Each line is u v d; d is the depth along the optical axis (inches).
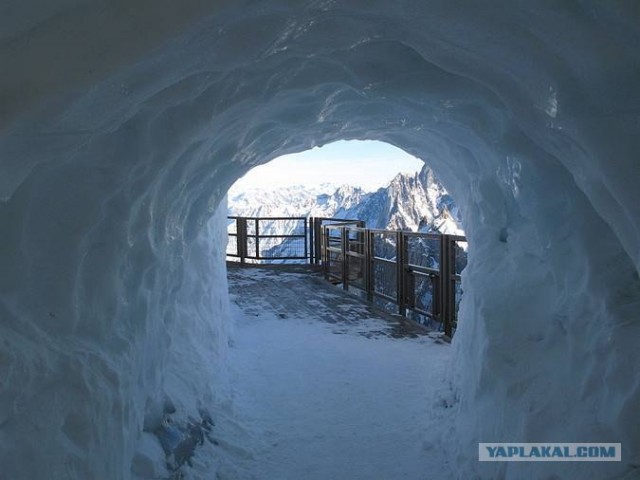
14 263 62.1
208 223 193.0
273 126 117.0
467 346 146.4
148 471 96.1
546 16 50.3
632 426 72.4
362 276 332.2
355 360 206.4
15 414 55.2
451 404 154.9
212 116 82.9
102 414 73.1
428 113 112.7
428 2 54.4
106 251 78.4
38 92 41.5
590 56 51.6
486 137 107.4
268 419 155.1
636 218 54.1
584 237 91.7
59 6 40.4
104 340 81.7
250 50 57.7
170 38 43.0
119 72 44.6
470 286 151.4
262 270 438.6
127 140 70.4
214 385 157.9
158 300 109.7
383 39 68.8
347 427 149.5
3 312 59.6
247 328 256.8
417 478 122.4
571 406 88.0
